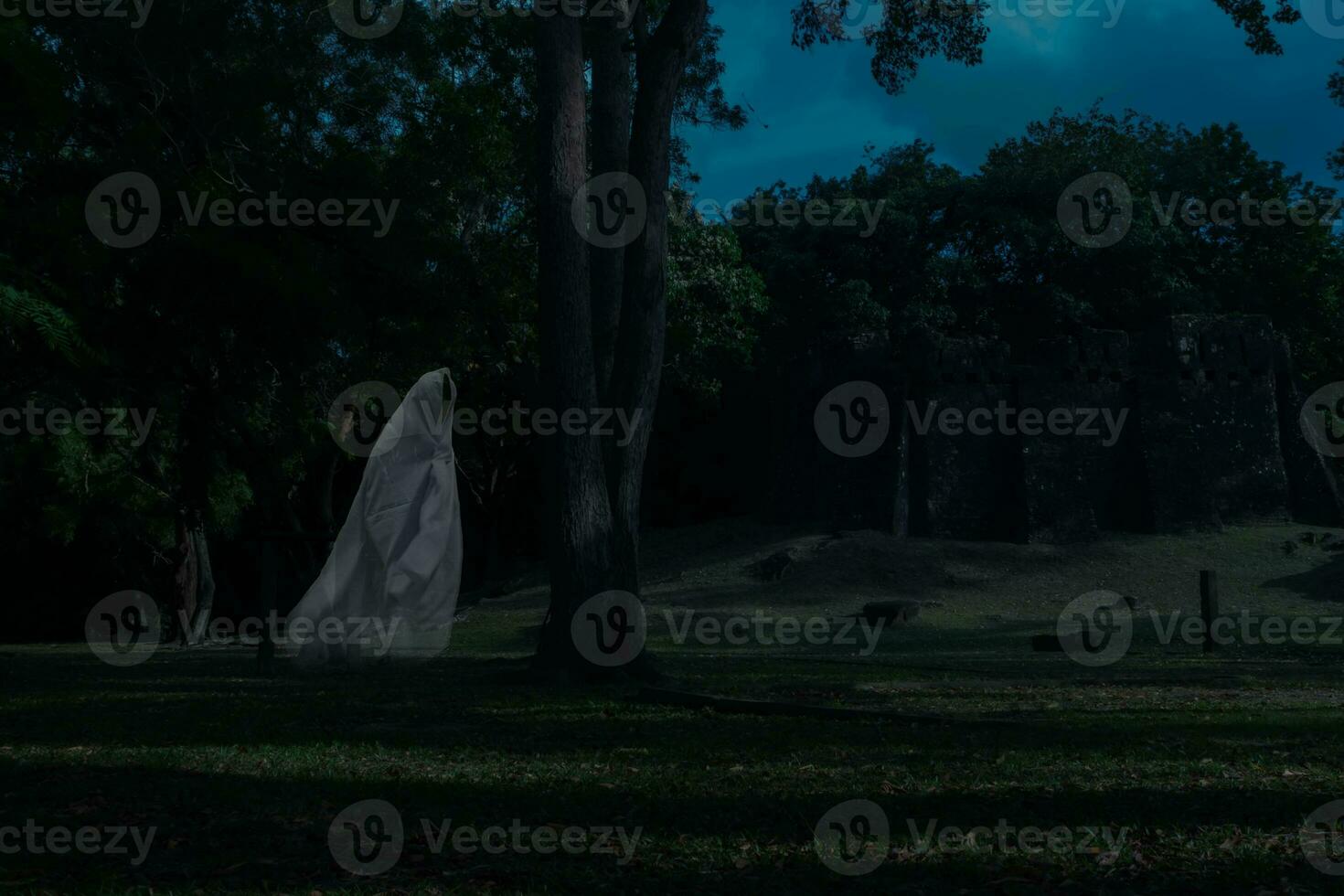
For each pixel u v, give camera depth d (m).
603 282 16.58
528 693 13.36
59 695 13.49
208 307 16.69
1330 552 37.94
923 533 41.31
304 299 16.83
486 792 6.86
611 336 16.47
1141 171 48.38
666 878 4.93
